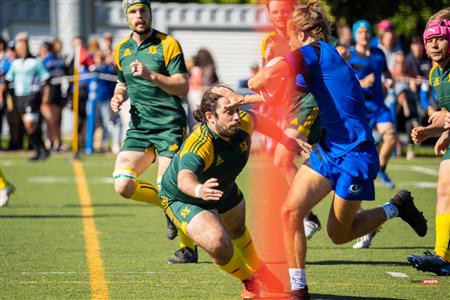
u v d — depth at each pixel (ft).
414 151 161.89
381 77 92.68
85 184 112.27
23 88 134.92
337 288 55.67
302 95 65.87
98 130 150.51
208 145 49.80
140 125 66.95
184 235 63.82
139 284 56.54
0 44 143.23
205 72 144.05
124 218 85.76
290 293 51.11
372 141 51.06
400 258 66.39
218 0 240.32
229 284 56.75
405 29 191.31
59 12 185.68
